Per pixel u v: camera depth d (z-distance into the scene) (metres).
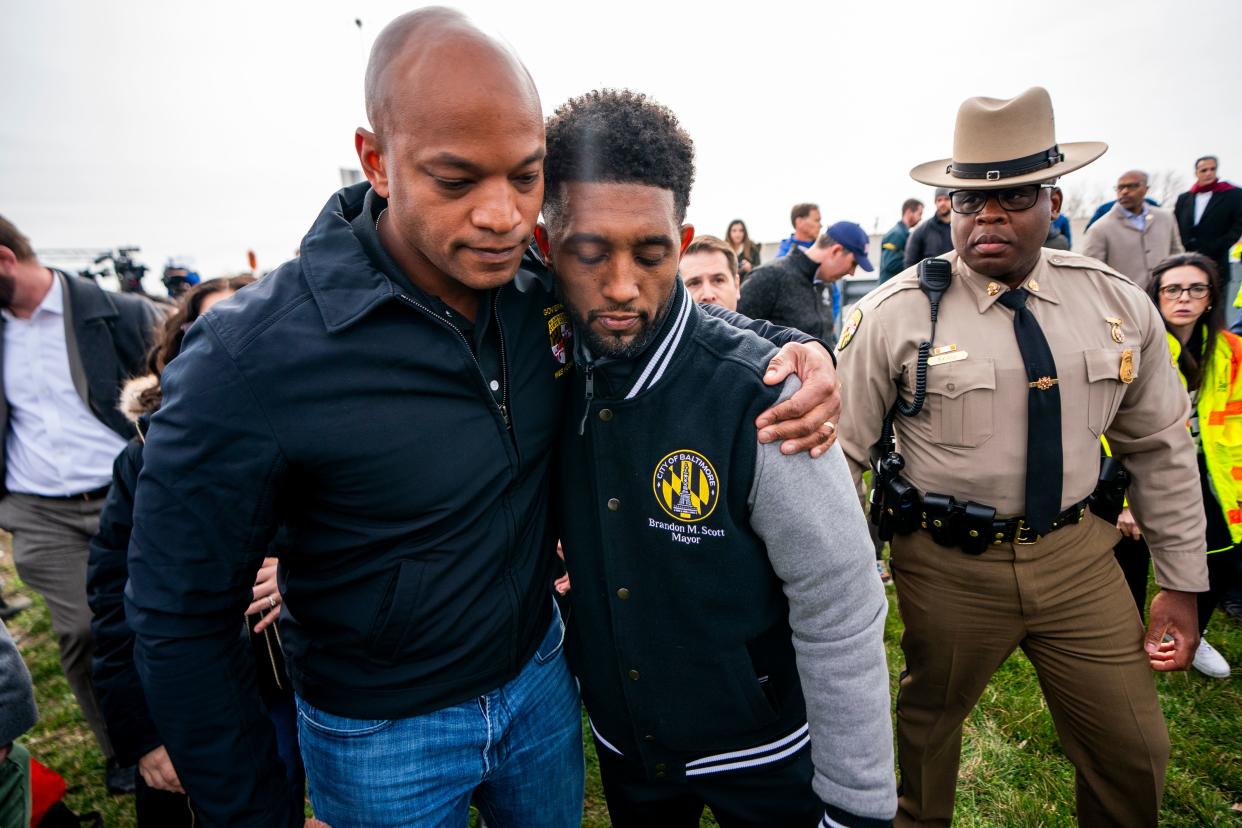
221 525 0.89
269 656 1.46
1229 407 2.20
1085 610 1.53
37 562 2.25
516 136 0.76
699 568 1.03
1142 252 5.36
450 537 0.99
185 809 1.56
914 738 1.72
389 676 1.05
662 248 0.87
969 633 1.62
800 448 0.93
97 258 7.11
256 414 0.85
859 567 0.99
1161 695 2.48
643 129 0.82
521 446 1.04
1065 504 1.54
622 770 1.28
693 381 0.99
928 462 1.63
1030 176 1.41
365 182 1.05
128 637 1.30
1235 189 5.90
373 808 1.12
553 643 1.31
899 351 1.64
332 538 0.98
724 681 1.10
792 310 3.74
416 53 0.75
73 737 2.66
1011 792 2.10
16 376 2.18
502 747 1.23
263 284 0.92
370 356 0.88
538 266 1.14
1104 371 1.49
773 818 1.23
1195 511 1.57
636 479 1.04
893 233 7.12
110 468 2.30
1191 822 1.98
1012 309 1.56
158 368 1.62
